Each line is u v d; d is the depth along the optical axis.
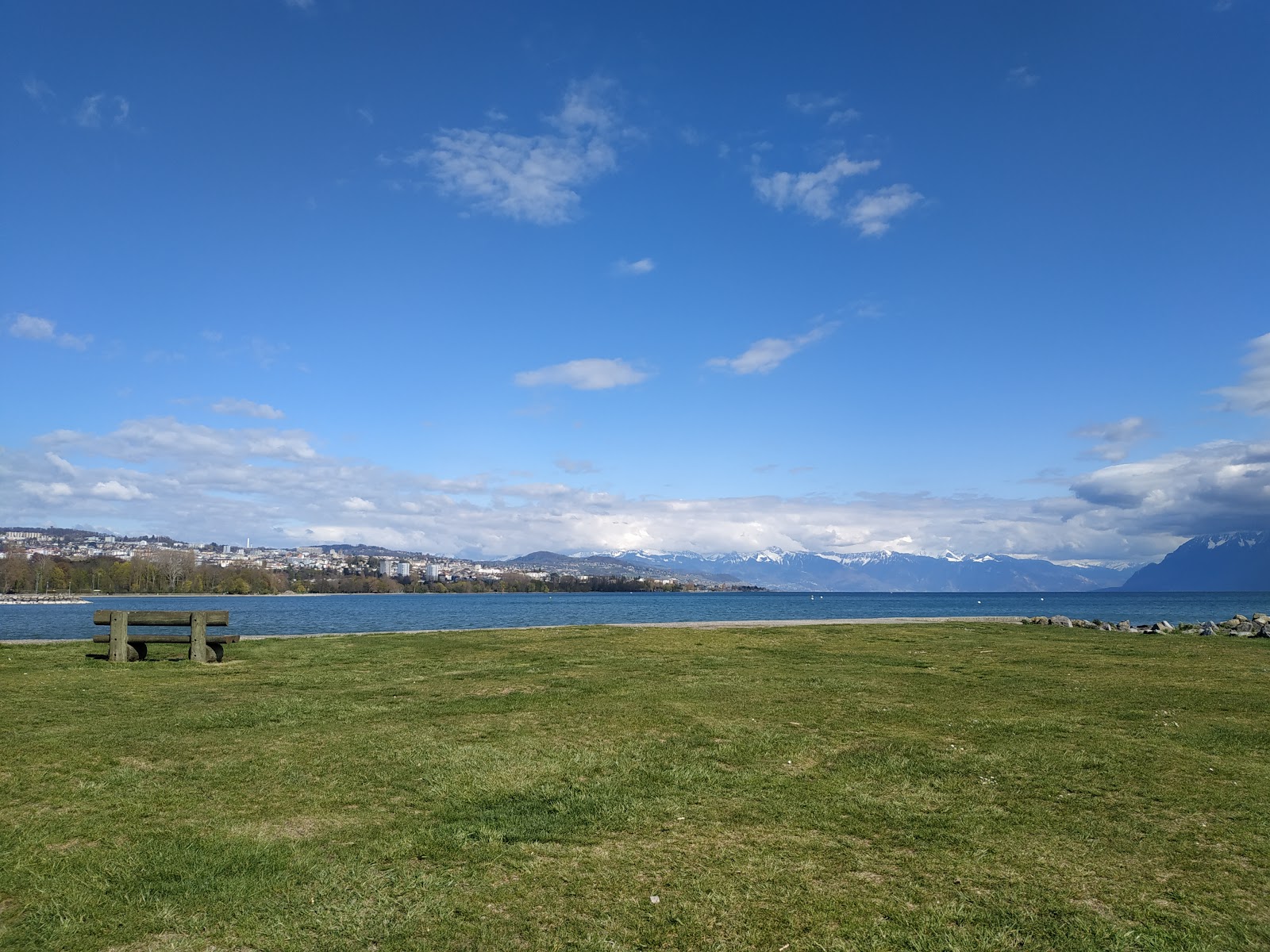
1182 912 5.82
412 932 5.38
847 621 35.59
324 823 7.36
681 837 7.16
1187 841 7.19
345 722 11.52
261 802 7.91
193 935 5.32
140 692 13.89
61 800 7.84
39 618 73.31
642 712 12.41
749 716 12.29
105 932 5.34
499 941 5.28
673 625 31.03
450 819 7.52
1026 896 6.04
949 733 11.27
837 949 5.24
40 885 5.98
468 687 14.73
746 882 6.23
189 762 9.25
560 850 6.81
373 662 18.41
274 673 16.50
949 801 8.22
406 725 11.33
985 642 25.27
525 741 10.45
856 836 7.25
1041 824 7.57
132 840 6.87
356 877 6.21
